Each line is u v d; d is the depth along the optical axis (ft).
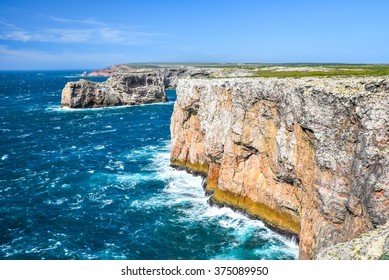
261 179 139.23
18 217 151.12
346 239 94.73
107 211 156.35
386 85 91.40
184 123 200.54
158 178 196.24
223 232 132.98
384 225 77.30
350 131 96.02
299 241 112.47
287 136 120.57
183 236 131.34
